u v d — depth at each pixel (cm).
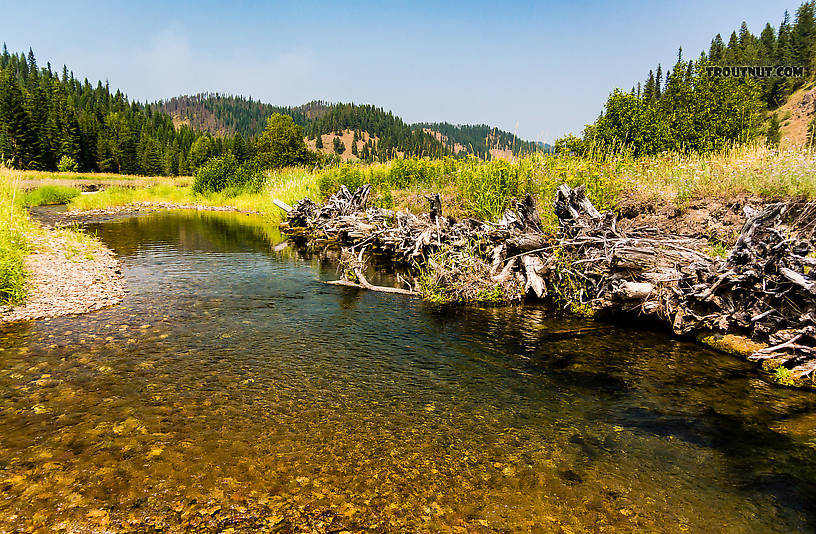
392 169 2153
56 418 443
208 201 3284
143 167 10244
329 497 341
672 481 365
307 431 432
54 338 663
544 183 1189
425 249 1242
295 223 2095
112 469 367
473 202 1323
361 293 977
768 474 370
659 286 717
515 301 892
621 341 675
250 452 396
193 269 1198
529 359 614
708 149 1636
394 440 420
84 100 15125
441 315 814
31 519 311
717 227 894
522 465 385
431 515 325
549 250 898
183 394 502
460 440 422
